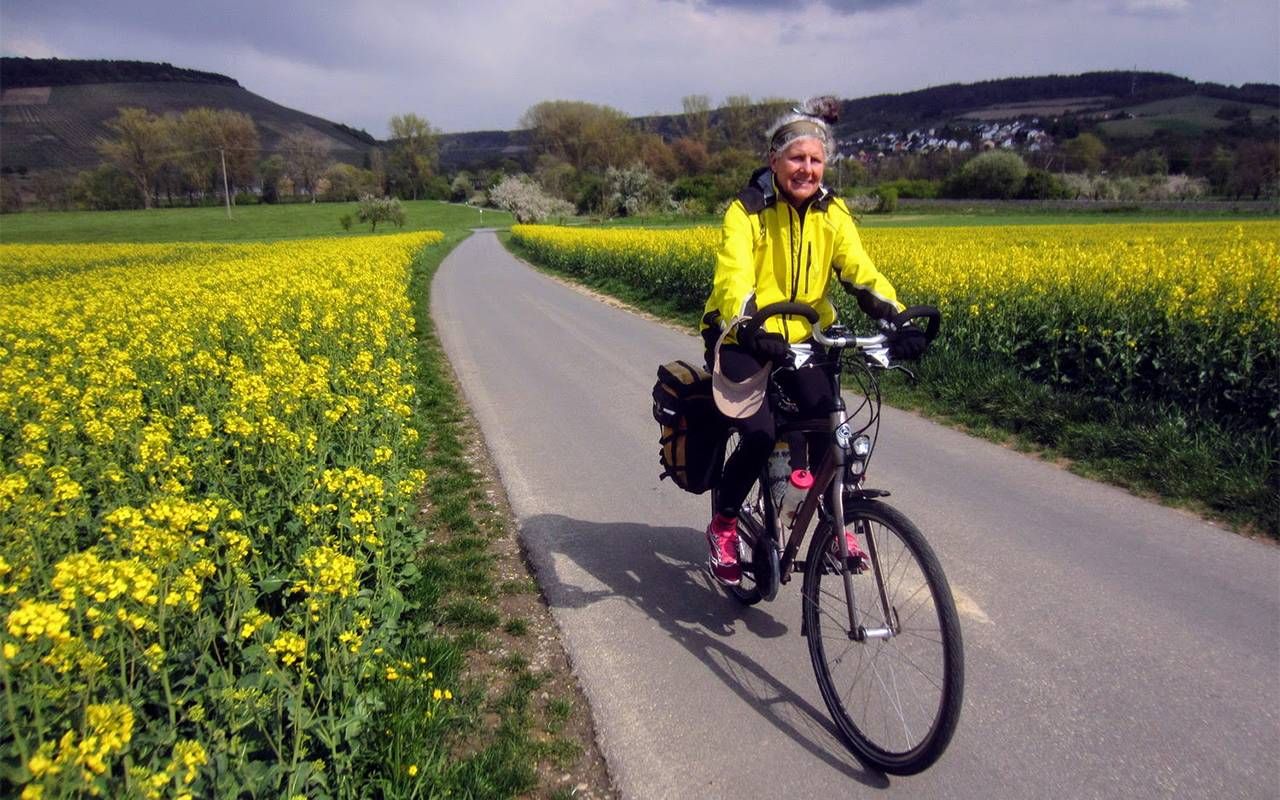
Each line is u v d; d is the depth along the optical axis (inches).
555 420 295.7
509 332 518.6
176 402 227.5
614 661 140.5
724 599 162.6
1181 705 125.8
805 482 124.4
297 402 210.5
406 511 185.9
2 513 132.1
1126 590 161.9
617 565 177.0
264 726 103.5
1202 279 330.6
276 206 3914.9
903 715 112.3
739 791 110.2
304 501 153.8
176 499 122.1
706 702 129.3
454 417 302.0
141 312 379.9
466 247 1830.7
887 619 113.8
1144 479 222.8
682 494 219.9
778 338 111.4
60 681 93.8
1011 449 257.4
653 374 375.9
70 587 92.3
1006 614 153.3
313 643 118.3
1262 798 106.4
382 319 371.2
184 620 114.6
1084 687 130.6
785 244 127.0
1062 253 507.5
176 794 83.2
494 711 127.1
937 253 551.8
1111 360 290.2
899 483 224.2
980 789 109.3
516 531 196.9
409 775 103.8
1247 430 247.4
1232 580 165.8
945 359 334.3
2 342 320.8
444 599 161.5
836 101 126.2
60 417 205.3
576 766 116.0
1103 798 107.0
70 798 78.5
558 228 1749.5
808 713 127.0
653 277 695.1
